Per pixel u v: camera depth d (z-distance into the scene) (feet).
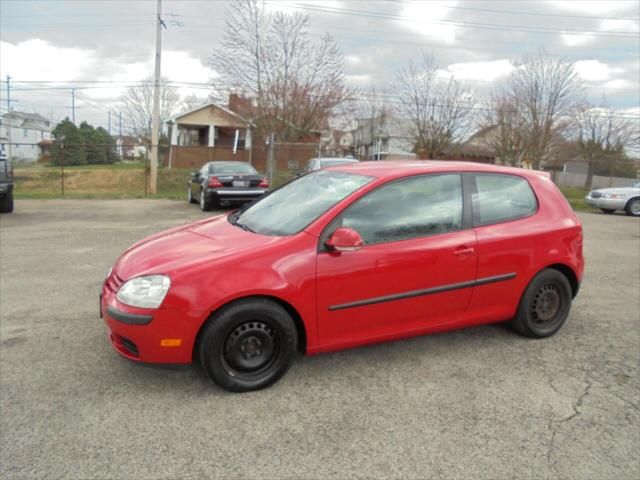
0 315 14.40
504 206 12.71
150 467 7.72
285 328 10.16
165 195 60.64
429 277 11.35
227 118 104.63
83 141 127.95
